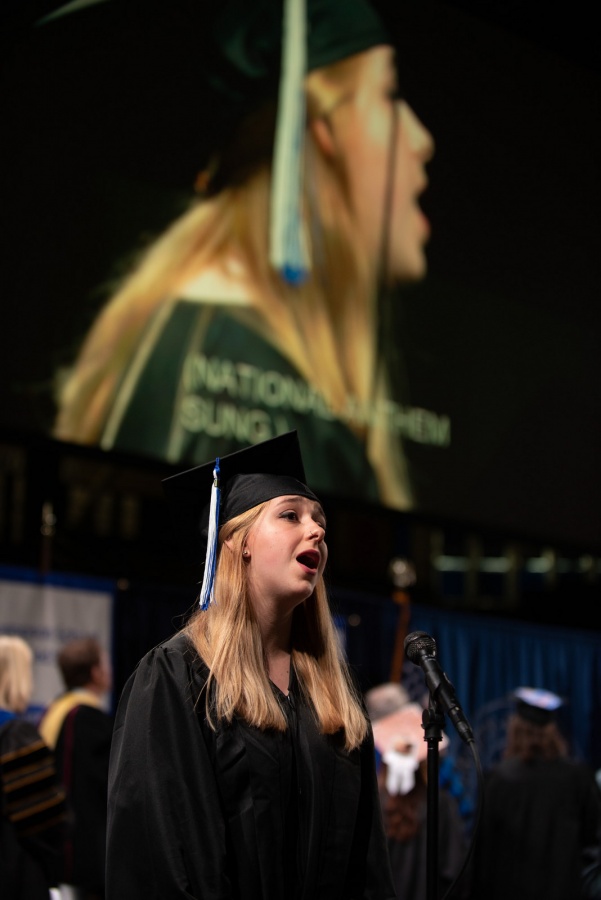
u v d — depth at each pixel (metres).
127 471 8.83
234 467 2.77
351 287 7.80
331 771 2.50
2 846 4.63
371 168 8.05
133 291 6.75
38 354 6.32
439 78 8.55
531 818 5.90
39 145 6.46
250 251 7.33
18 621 6.48
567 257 9.11
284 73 7.68
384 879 2.54
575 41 9.34
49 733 5.77
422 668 2.65
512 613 11.55
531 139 9.06
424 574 11.09
